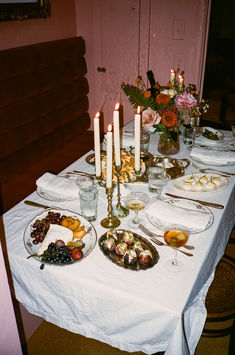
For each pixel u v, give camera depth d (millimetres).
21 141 3486
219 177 1819
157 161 1979
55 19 3914
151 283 1179
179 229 1265
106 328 1256
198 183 1751
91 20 4230
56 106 3928
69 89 4125
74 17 4238
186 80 4199
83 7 4180
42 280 1285
